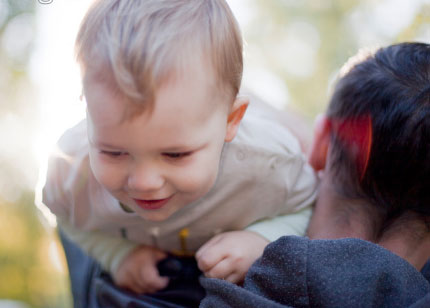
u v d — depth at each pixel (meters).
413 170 0.91
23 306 3.61
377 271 0.80
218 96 0.86
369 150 0.94
